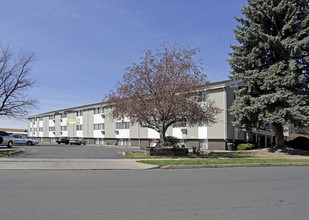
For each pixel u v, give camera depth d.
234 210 5.39
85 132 51.44
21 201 5.82
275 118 21.98
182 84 17.83
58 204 5.62
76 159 15.07
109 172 11.11
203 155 20.08
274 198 6.53
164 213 5.10
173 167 13.10
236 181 9.11
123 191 7.09
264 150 25.72
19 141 35.34
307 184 8.68
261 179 9.68
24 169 11.48
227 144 28.06
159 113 18.27
